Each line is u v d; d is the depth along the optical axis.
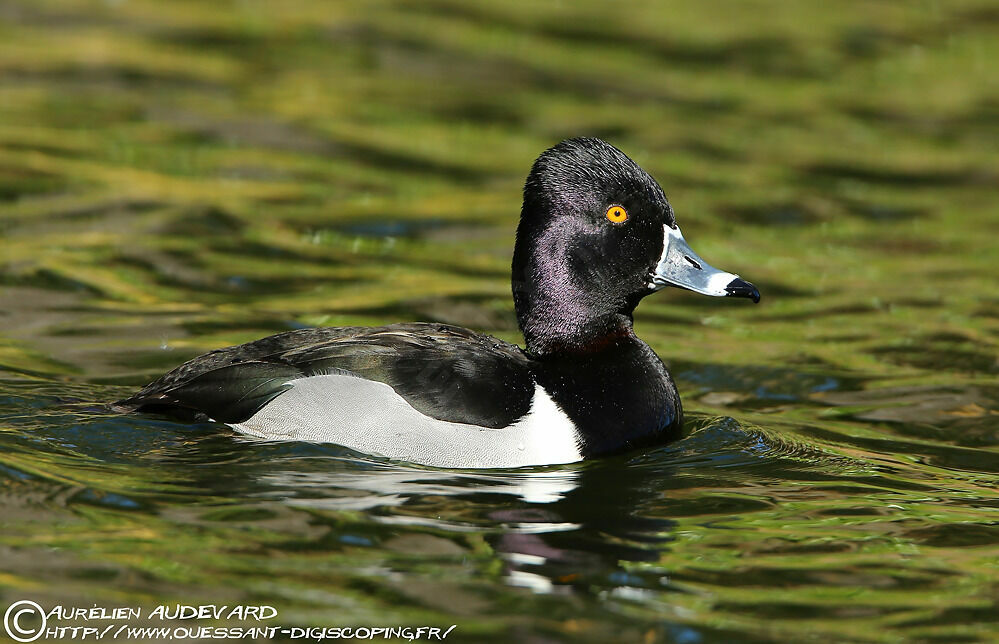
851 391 12.05
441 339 10.20
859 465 10.14
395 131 19.73
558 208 10.42
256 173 17.77
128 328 12.61
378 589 7.62
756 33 25.56
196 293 13.78
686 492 9.39
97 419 9.95
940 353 13.06
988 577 8.08
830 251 16.34
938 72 23.75
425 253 15.52
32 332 12.34
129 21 23.94
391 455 9.57
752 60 23.98
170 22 24.08
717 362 12.77
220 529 8.31
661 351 13.08
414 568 7.89
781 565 8.18
